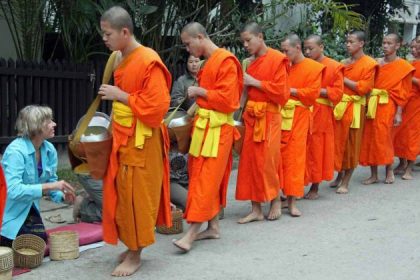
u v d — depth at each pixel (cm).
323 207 620
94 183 496
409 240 504
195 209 460
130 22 392
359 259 453
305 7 1073
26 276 405
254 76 529
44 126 427
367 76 674
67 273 414
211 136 461
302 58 582
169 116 473
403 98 731
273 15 978
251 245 485
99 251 461
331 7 987
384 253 468
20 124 427
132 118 394
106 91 390
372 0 1280
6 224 423
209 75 462
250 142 537
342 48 1080
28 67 689
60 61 780
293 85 577
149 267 430
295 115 571
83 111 749
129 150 396
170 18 868
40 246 426
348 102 672
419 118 775
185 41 470
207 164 462
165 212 430
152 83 387
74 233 446
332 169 645
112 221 407
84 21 760
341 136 671
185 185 582
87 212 516
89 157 396
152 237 410
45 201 601
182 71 882
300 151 572
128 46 395
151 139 400
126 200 399
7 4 767
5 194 373
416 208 619
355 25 993
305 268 432
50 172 446
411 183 758
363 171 844
